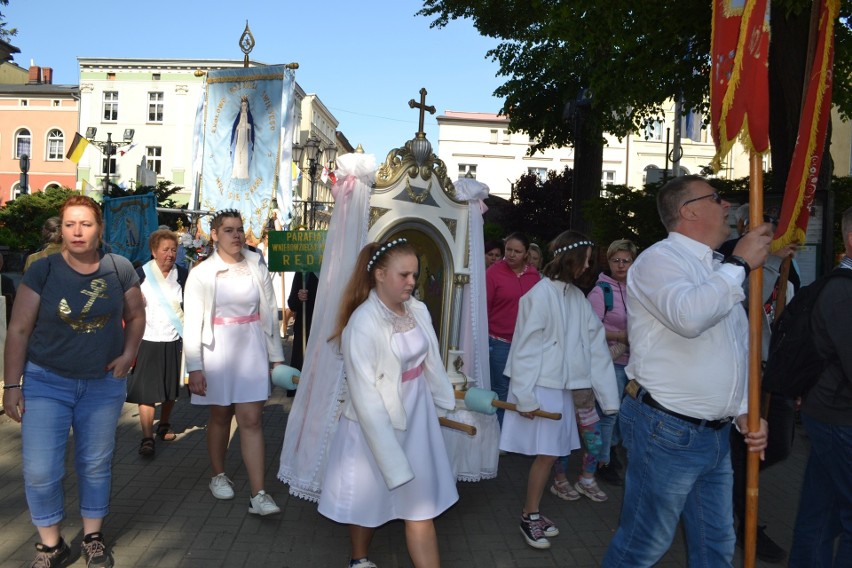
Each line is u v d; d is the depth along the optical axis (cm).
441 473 339
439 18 1766
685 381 300
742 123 297
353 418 338
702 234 309
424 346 342
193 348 459
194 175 899
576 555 429
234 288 475
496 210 2919
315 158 1872
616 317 554
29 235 1579
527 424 441
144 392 580
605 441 551
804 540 359
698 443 301
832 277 320
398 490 328
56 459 367
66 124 4975
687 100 1364
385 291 332
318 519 469
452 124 5591
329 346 452
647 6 1046
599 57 1224
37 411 362
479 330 528
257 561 406
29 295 358
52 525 374
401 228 487
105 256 378
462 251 523
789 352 332
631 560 316
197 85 4834
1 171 4997
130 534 436
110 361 379
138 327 393
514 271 632
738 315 318
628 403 323
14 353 359
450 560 418
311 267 691
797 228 379
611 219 1216
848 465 319
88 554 383
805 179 371
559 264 449
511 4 1684
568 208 2861
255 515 471
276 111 848
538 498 445
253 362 476
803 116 371
